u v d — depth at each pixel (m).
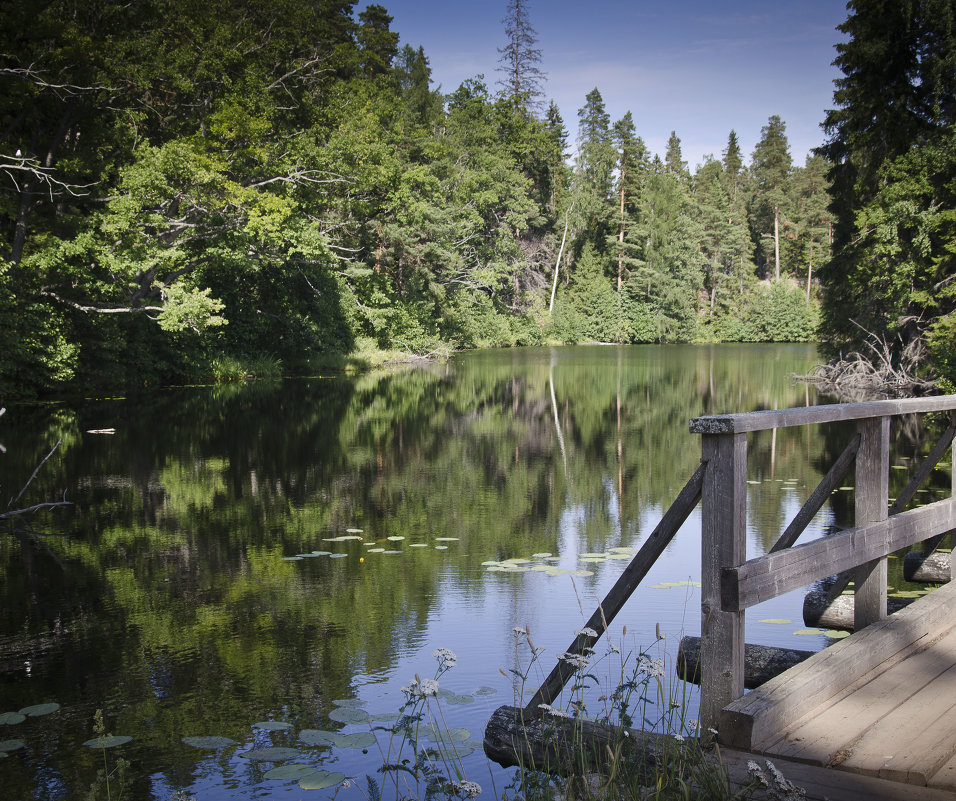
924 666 3.49
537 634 5.03
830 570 3.37
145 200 22.17
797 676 3.06
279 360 32.19
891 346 27.12
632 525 8.34
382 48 48.41
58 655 4.82
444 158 45.06
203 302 22.64
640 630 5.05
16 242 20.55
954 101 24.67
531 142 60.31
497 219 55.19
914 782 2.45
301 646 4.92
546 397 23.17
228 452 13.05
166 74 23.31
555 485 10.56
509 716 3.40
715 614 2.81
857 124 27.16
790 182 80.75
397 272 42.25
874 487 3.84
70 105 21.84
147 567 6.77
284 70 28.17
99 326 22.48
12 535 7.89
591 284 64.88
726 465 2.79
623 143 66.88
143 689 4.32
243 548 7.38
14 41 20.77
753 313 70.62
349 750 3.57
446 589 6.07
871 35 25.75
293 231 26.50
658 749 2.82
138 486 10.30
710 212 75.44
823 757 2.60
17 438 14.06
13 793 3.28
